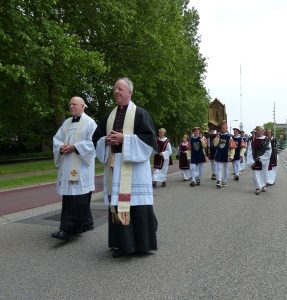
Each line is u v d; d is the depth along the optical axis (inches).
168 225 319.9
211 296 179.9
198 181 628.7
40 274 210.7
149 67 1026.7
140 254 242.2
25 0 643.5
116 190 230.2
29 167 920.3
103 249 255.0
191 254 241.9
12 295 184.1
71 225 274.1
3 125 1152.8
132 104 238.4
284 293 183.0
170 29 1082.1
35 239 281.7
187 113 1529.3
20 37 616.4
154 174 597.6
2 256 242.5
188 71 1441.9
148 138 231.3
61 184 275.0
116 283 196.5
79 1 844.0
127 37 962.7
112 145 233.3
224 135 588.7
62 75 754.8
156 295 181.5
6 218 358.6
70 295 183.0
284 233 293.4
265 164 510.6
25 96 706.8
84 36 925.2
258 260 230.4
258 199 460.4
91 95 1054.4
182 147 696.4
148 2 1002.7
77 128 276.5
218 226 316.5
